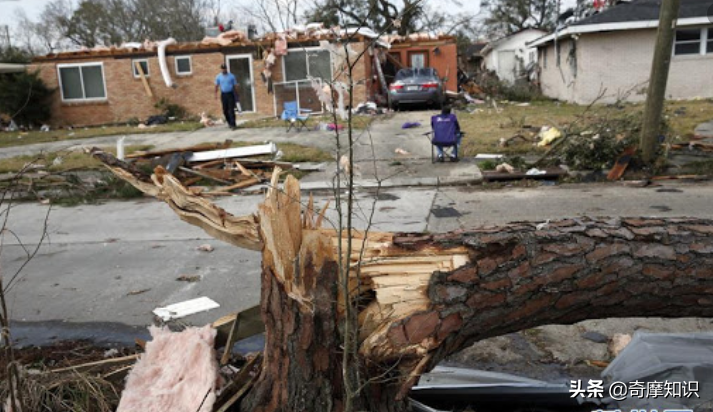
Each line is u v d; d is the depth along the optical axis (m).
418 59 23.80
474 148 12.12
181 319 4.56
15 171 11.42
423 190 9.27
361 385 2.45
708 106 16.89
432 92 19.16
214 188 9.98
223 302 4.88
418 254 2.58
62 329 4.47
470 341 2.72
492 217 7.34
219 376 2.78
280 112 20.91
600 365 3.55
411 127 15.18
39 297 5.17
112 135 17.34
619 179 9.23
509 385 3.10
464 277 2.49
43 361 3.81
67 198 9.58
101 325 4.54
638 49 19.53
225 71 16.75
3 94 20.84
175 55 21.42
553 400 3.04
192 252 6.38
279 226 2.45
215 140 15.12
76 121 22.11
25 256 6.48
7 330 2.76
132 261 6.15
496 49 32.34
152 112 21.92
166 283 5.42
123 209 8.91
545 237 2.59
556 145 9.93
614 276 2.61
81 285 5.46
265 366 2.63
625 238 2.63
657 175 9.29
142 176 3.04
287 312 2.47
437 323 2.46
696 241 2.63
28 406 2.88
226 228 2.77
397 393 2.57
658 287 2.65
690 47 19.56
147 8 32.19
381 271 2.53
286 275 2.46
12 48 26.97
